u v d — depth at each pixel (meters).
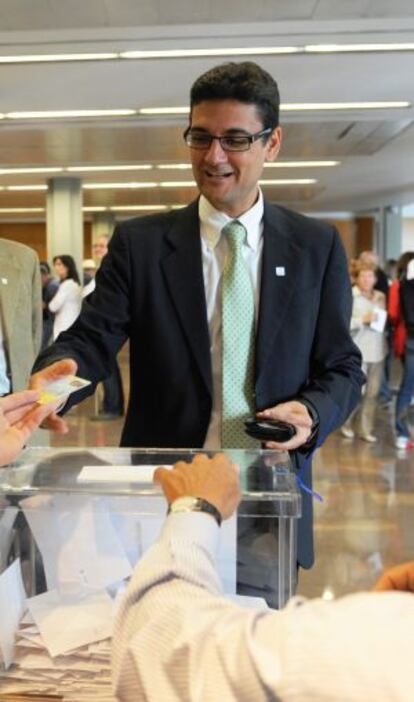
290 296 1.24
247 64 1.13
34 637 0.82
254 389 1.23
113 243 1.32
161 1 3.82
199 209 1.28
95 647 0.81
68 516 0.85
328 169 9.62
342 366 1.27
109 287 1.30
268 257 1.24
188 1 3.84
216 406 1.26
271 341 1.22
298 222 1.31
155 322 1.26
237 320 1.23
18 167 8.96
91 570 0.84
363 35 4.37
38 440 2.32
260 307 1.23
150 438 1.29
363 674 0.44
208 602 0.57
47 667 0.81
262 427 1.08
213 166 1.14
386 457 4.69
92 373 1.27
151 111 6.00
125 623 0.60
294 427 1.09
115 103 5.75
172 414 1.26
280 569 0.84
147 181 10.30
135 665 0.56
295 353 1.24
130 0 3.81
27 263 2.47
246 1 3.88
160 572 0.61
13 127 6.54
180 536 0.65
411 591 0.75
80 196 10.04
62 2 3.81
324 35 4.34
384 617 0.47
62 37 4.32
